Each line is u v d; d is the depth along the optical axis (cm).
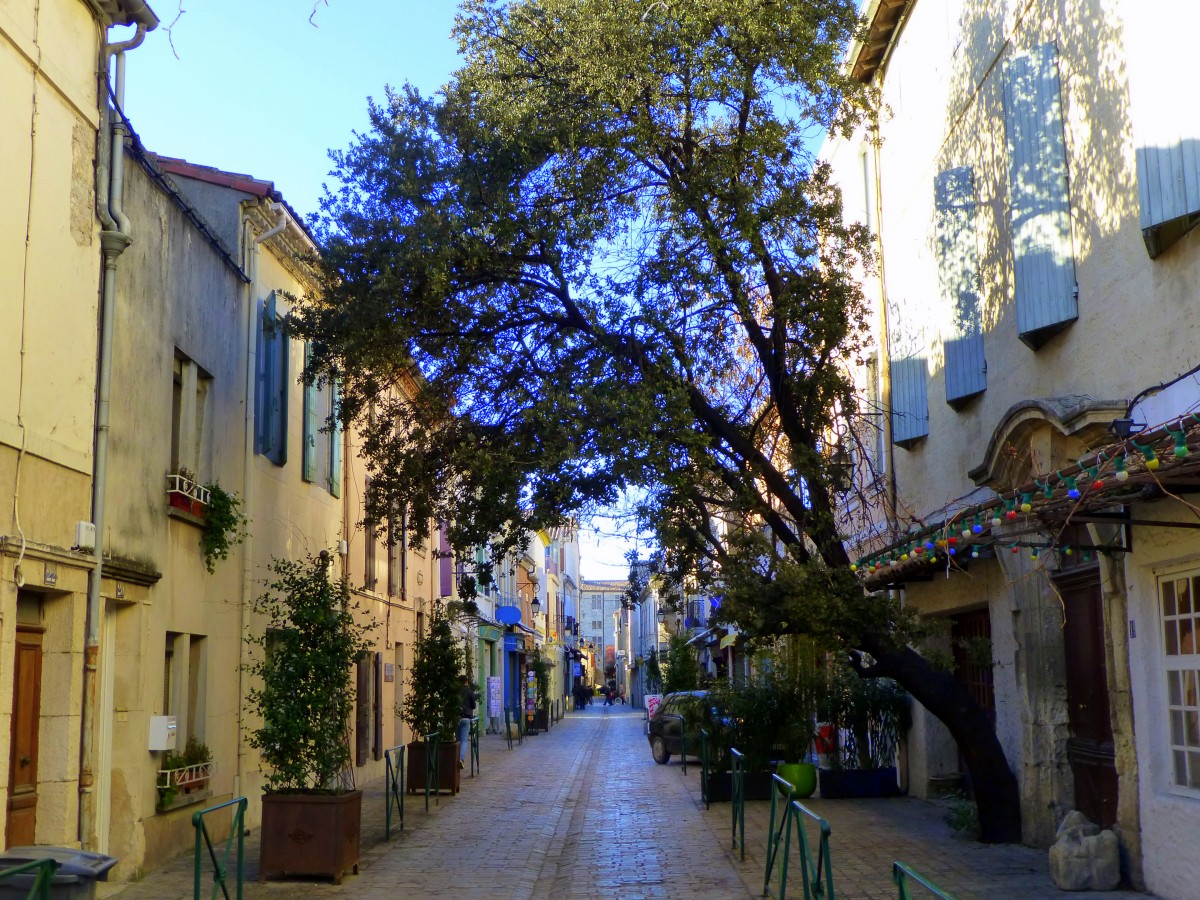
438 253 1198
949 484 1439
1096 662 1082
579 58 1204
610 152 1202
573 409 1137
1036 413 1059
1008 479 1174
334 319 1301
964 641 1378
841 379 1259
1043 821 1164
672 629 3512
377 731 2269
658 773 2298
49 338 966
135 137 1130
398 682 2503
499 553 1320
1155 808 926
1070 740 1148
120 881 1095
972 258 1342
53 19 989
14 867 623
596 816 1656
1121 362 985
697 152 1257
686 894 1057
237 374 1482
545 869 1234
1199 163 834
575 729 4247
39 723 979
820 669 1747
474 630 3625
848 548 1972
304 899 1039
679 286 1219
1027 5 1184
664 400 1130
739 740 1727
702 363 1265
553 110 1216
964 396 1338
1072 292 1075
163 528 1211
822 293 1230
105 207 1069
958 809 1365
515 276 1268
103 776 1084
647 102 1223
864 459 1437
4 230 897
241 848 898
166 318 1229
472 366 1311
